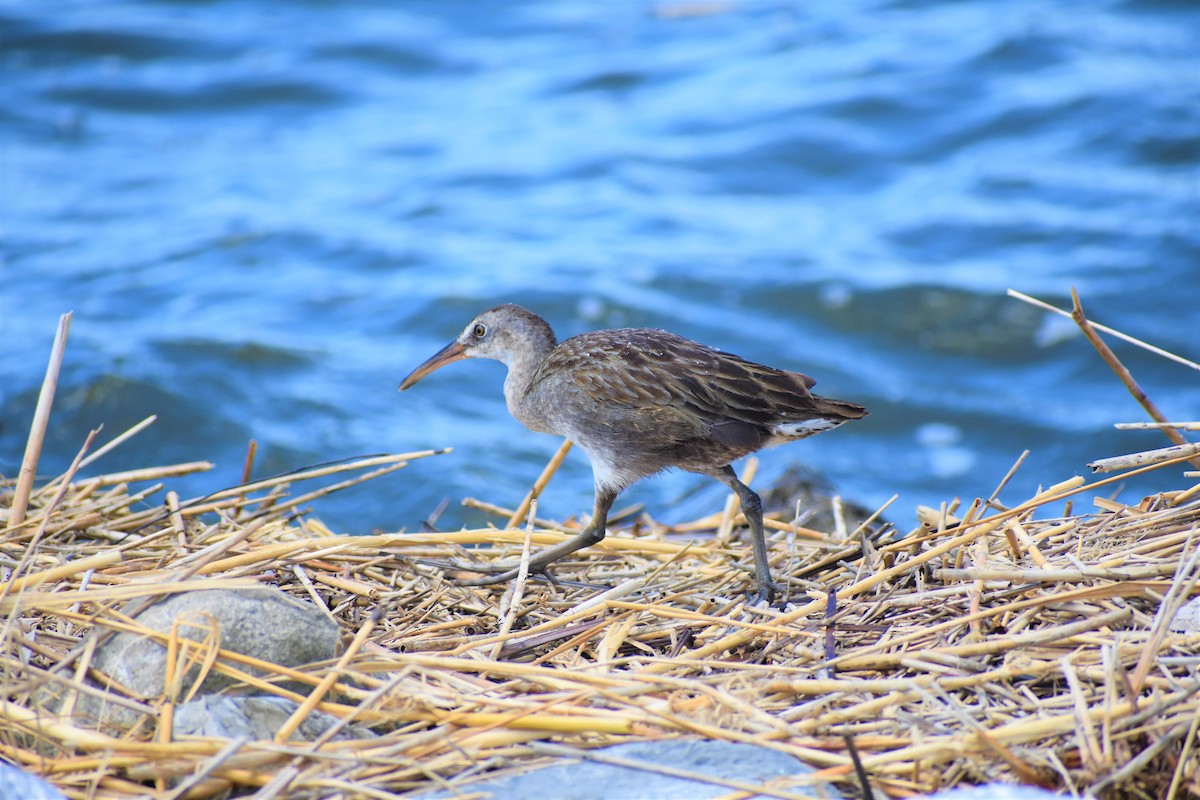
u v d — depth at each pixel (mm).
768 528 8875
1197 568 6223
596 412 8164
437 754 5543
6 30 26625
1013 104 22250
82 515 7848
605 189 21031
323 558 7496
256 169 22094
